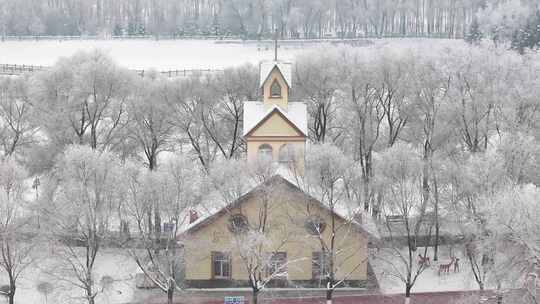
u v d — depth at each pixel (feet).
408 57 410.52
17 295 309.42
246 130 351.25
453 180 309.63
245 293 315.99
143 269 292.20
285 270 317.22
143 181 293.02
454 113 382.63
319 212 309.42
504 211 248.52
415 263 344.28
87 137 407.44
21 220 294.46
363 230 311.68
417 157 330.54
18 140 409.28
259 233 284.61
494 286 294.66
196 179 315.99
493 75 388.16
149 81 420.77
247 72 427.33
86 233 300.20
